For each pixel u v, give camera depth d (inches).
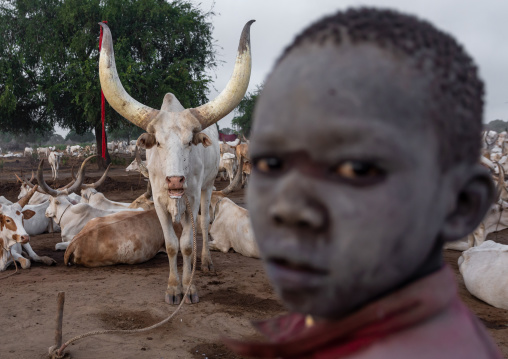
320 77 14.7
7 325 169.6
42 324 170.4
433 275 17.2
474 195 16.9
